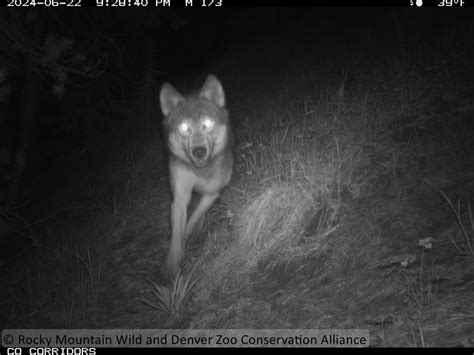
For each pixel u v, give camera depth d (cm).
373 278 526
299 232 660
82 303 747
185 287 649
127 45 1612
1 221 988
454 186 617
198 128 702
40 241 1100
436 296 461
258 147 943
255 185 811
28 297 830
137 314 681
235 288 631
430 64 922
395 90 870
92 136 1670
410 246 554
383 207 630
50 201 1340
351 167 724
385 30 1275
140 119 1580
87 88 1672
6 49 752
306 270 597
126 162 1304
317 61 1308
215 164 744
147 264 809
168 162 771
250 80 1432
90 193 1237
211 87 755
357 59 1138
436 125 747
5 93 745
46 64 734
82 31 1191
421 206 605
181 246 739
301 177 745
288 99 1134
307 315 519
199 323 589
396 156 704
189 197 763
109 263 849
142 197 1031
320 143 825
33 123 1314
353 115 848
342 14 1655
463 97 795
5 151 1026
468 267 485
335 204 664
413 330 431
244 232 709
